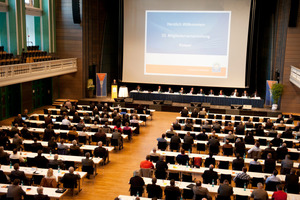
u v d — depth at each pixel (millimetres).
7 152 12477
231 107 22906
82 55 26234
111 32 29516
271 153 12828
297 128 16547
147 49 26844
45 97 25734
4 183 10062
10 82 17750
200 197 9047
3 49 20641
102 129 14891
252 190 9773
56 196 9086
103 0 28250
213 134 14156
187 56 26266
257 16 27266
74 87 26641
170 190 9211
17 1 21172
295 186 9938
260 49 27750
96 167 13680
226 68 25766
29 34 25391
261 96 27453
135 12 26609
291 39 23234
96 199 10883
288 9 23062
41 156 11117
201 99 24359
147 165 10992
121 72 27688
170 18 26109
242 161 11445
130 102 24344
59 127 16516
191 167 11258
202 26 25688
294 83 21641
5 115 21047
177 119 19859
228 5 25031
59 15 26109
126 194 11359
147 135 18359
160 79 26984
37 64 20547
